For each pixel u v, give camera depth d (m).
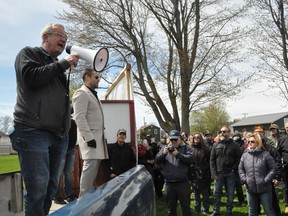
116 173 6.04
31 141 2.24
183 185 6.96
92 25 18.89
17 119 2.27
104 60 2.71
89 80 4.26
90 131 4.00
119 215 1.53
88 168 4.07
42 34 2.49
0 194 2.23
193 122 65.81
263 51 17.23
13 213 2.41
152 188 2.65
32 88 2.25
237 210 9.12
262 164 6.70
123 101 6.07
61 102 2.40
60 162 2.55
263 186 6.67
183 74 19.02
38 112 2.25
